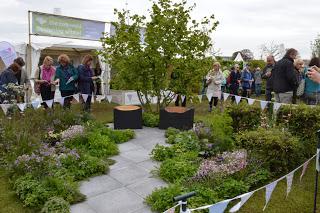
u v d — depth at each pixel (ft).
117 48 29.14
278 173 15.78
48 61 28.19
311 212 12.17
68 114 24.40
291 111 18.95
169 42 27.99
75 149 17.28
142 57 28.22
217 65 33.65
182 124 25.39
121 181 15.10
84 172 15.48
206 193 12.49
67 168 15.72
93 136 19.77
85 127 22.00
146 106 30.58
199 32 29.22
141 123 25.93
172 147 18.51
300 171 16.16
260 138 16.14
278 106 20.25
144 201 13.01
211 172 14.06
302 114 18.19
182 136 20.81
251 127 21.01
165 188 13.10
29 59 35.42
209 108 34.76
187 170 14.96
